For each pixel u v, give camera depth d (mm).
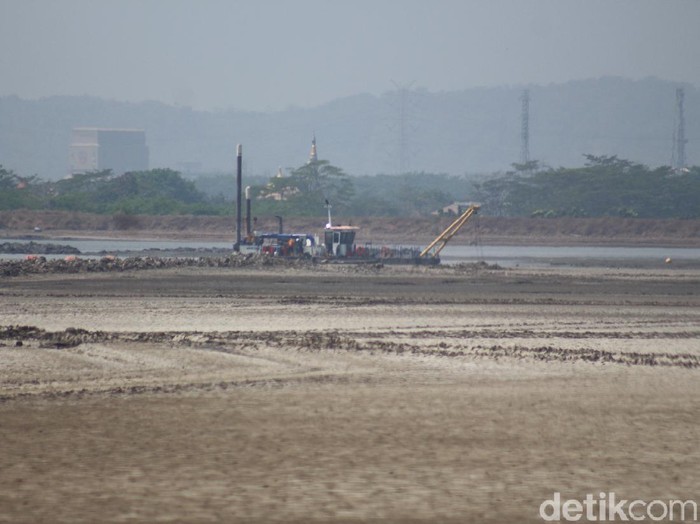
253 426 105562
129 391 123375
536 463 92875
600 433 105000
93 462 90688
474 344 171875
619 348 171500
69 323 195125
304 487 84125
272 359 149875
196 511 77875
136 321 199750
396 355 156250
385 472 88938
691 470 91312
